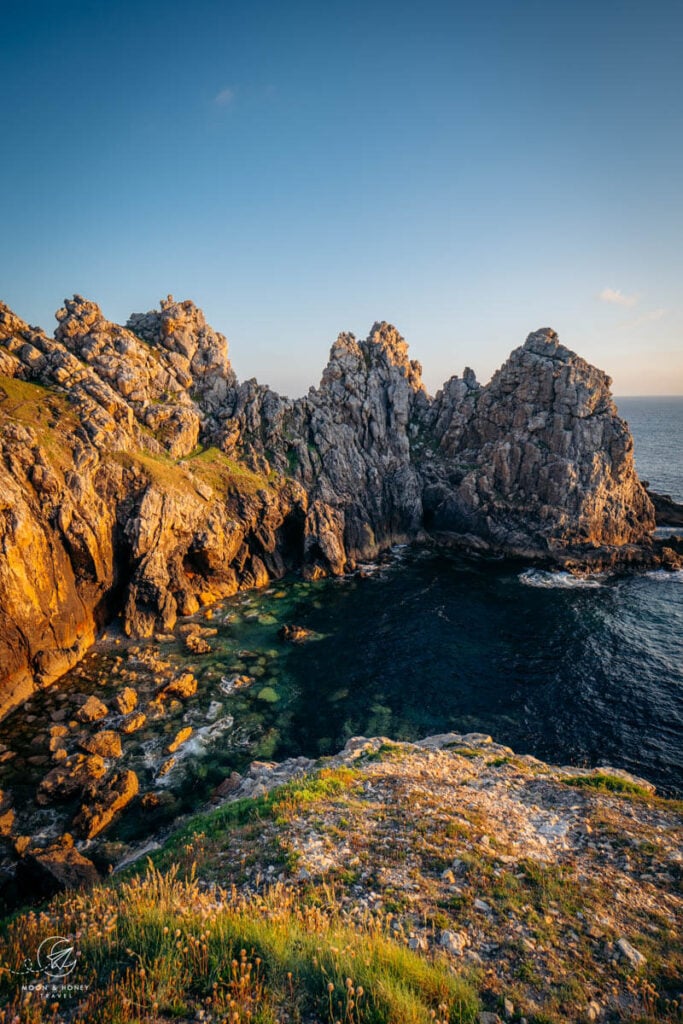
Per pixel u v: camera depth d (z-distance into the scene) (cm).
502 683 4612
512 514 8694
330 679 4694
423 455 10400
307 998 862
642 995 1014
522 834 1823
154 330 9644
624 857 1650
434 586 7144
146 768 3497
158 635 5534
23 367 6788
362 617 6103
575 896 1395
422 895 1371
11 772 3419
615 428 8381
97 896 1335
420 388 11381
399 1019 796
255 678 4709
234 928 1006
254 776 3167
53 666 4628
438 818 1867
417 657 5084
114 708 4166
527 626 5772
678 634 5472
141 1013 810
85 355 7700
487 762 2747
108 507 5903
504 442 9012
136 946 977
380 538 9119
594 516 8119
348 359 10488
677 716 4072
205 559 6731
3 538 4447
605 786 2394
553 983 1039
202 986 879
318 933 1049
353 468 9462
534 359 8881
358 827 1800
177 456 7706
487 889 1403
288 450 9338
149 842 2847
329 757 2980
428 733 3900
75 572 5394
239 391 9594
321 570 7750
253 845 1703
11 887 2461
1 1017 816
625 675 4681
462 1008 907
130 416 7225
